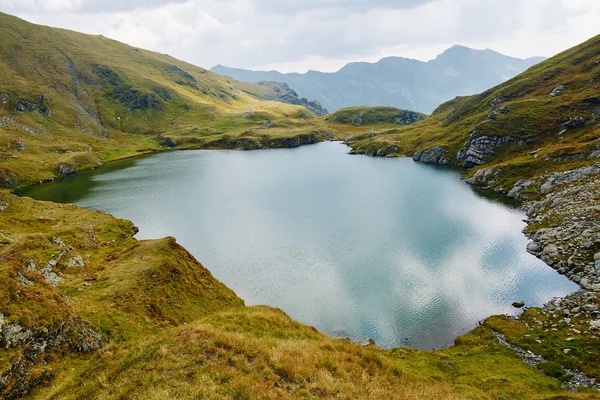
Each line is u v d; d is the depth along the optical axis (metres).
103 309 35.62
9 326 23.64
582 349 35.22
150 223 93.25
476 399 24.41
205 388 16.61
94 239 69.38
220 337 21.81
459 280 59.41
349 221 90.06
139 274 45.34
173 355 19.73
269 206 106.12
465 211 94.69
